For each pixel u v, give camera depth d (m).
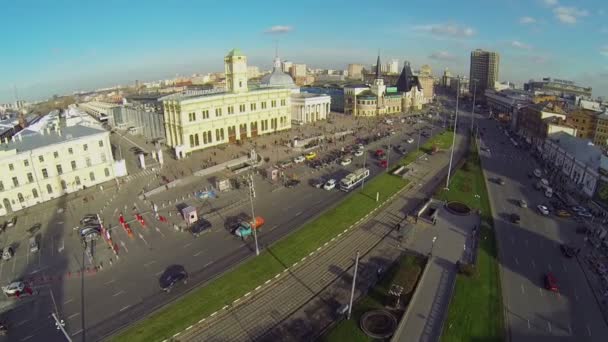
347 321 50.31
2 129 150.75
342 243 71.31
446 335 48.28
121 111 185.62
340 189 99.12
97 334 47.78
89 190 99.69
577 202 95.75
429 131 182.88
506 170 123.31
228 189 98.94
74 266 63.84
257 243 70.25
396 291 54.69
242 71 148.12
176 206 88.19
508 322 51.38
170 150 137.12
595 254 69.25
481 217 84.06
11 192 86.31
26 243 72.25
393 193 97.06
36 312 52.47
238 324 49.62
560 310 54.09
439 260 66.19
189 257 66.12
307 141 150.75
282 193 96.31
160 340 46.50
